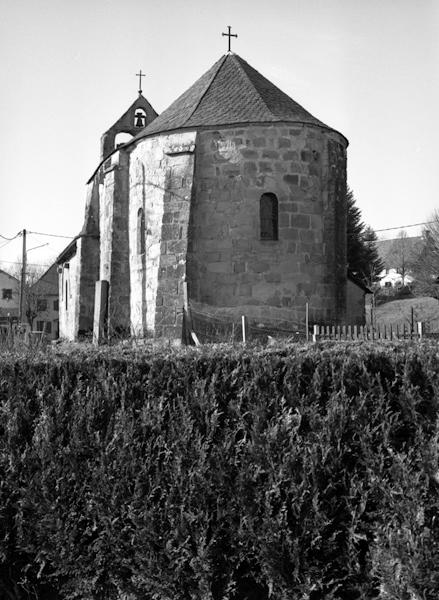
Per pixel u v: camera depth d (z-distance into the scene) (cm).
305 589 629
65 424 735
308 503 650
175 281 2195
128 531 686
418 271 6328
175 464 683
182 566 658
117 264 2584
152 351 791
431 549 602
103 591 699
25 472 721
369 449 650
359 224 5388
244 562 675
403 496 625
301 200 2238
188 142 2253
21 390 755
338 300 2306
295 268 2216
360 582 638
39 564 719
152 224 2372
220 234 2222
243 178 2212
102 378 741
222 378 714
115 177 2586
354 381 689
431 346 738
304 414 684
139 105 3566
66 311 4359
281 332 2162
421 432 645
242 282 2198
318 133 2281
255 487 664
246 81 2423
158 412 706
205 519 661
